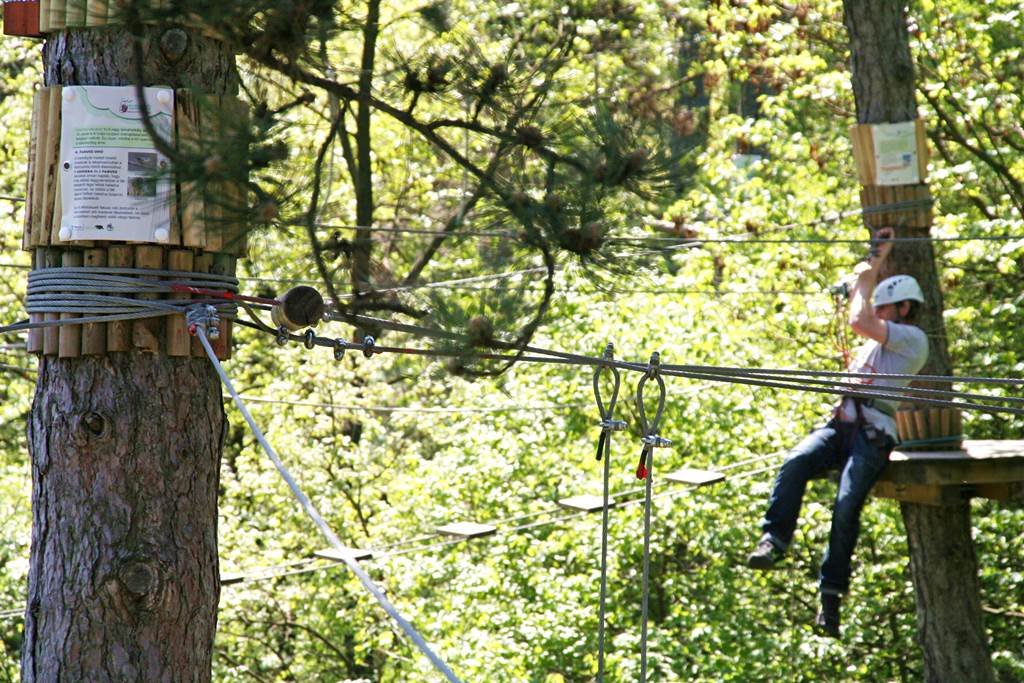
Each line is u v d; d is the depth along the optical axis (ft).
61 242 22.75
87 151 22.65
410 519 90.07
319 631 94.58
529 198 26.68
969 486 45.16
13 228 81.82
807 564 81.61
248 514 95.25
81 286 22.89
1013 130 74.84
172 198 22.61
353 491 96.68
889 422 37.09
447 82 28.94
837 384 28.99
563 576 79.15
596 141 26.89
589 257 27.45
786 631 77.87
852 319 38.60
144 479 23.43
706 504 73.26
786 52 83.35
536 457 81.76
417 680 75.25
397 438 104.17
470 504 86.74
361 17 27.25
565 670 77.15
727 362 77.51
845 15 49.88
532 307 26.91
